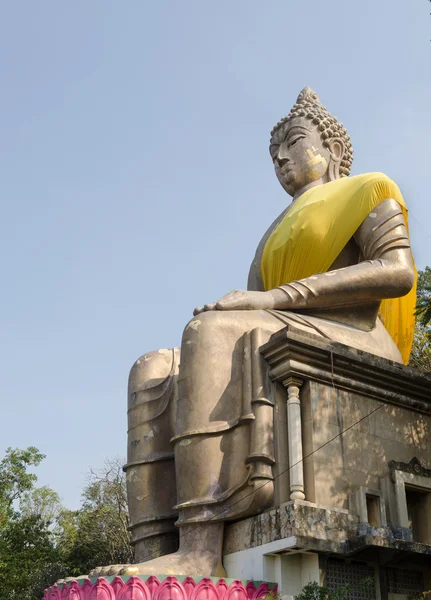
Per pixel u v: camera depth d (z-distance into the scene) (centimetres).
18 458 3106
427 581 1105
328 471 1076
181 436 1098
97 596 911
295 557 1014
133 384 1259
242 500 1048
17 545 2580
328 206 1341
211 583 944
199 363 1129
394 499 1121
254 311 1205
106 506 3058
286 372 1095
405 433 1204
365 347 1259
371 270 1264
